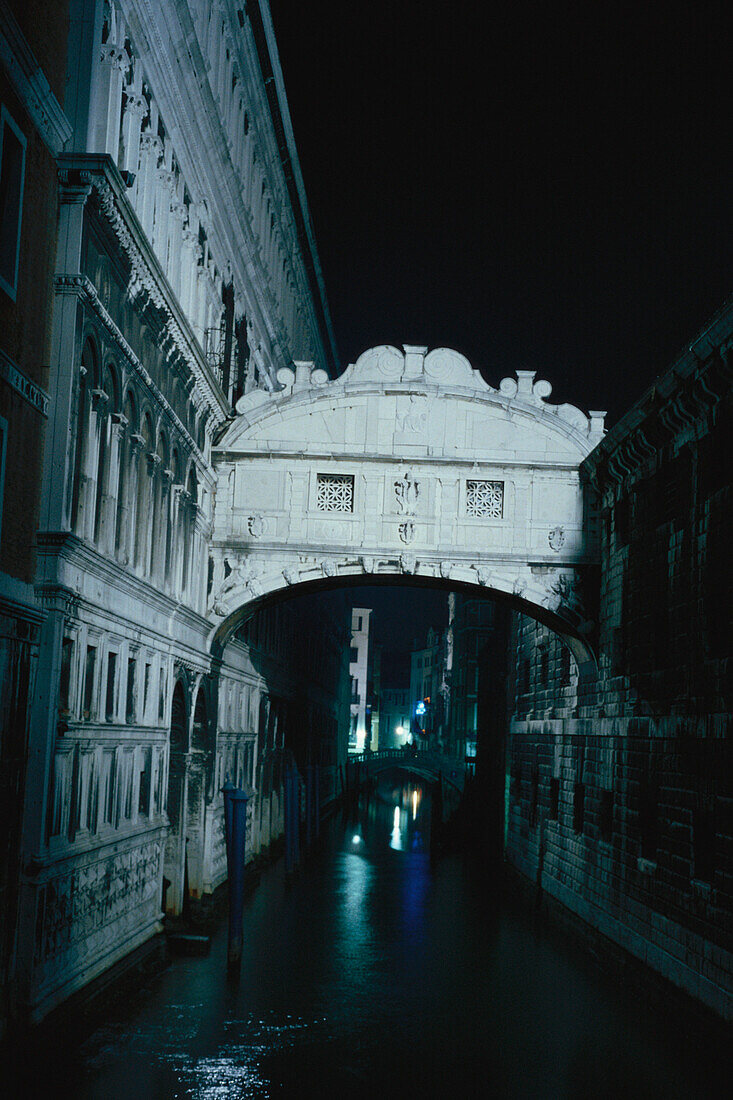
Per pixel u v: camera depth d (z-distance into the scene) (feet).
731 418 64.64
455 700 370.32
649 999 72.90
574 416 94.79
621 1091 56.34
